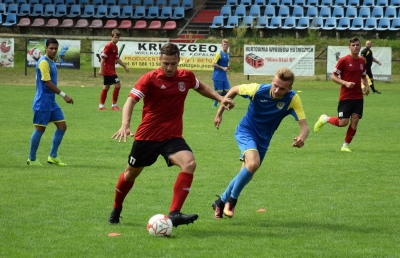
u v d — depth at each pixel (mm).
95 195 11523
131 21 53156
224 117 25219
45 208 10422
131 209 10438
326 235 8859
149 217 9898
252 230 9125
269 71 41438
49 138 19109
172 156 8914
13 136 19281
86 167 14547
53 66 14742
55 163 14836
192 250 8000
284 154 16641
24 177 13219
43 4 55438
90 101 30953
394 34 48281
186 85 9086
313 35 48062
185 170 8797
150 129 8953
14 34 52688
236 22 50500
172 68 8750
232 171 14172
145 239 8508
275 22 49781
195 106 29562
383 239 8664
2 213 10031
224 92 29281
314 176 13648
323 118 17906
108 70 26812
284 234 8898
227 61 29203
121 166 14719
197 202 11102
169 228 8602
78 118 24125
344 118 17250
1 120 23094
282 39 48250
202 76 43406
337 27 48812
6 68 46375
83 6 54625
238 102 32969
